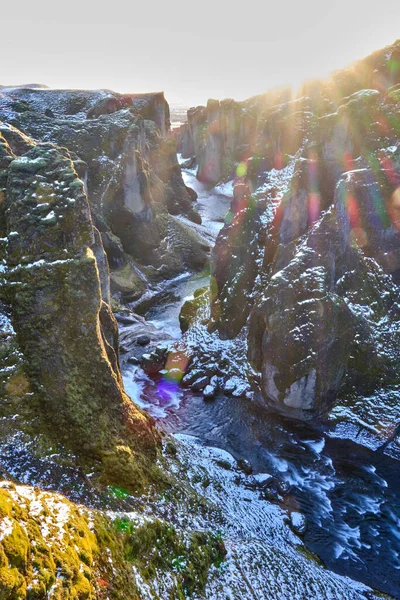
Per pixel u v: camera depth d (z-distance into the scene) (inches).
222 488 658.2
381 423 858.1
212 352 1109.7
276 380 900.0
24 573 241.8
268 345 914.7
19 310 530.0
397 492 708.7
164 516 508.4
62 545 291.4
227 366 1065.5
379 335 959.6
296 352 875.4
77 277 548.1
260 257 1174.3
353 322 919.7
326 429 874.1
